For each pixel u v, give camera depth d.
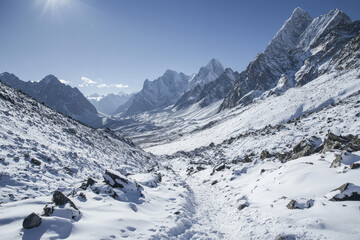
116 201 11.73
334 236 7.97
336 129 21.39
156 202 14.02
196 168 41.09
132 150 45.81
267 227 9.99
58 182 14.02
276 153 30.39
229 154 47.12
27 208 8.62
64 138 24.94
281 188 14.41
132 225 9.45
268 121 78.06
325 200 10.48
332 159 15.44
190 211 14.56
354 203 9.42
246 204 14.20
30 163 14.51
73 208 8.88
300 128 41.66
